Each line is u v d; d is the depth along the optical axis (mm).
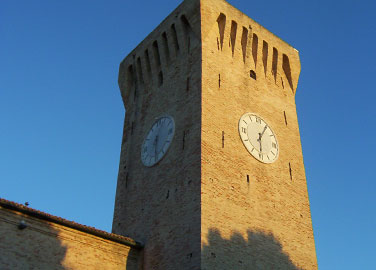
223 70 36094
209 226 27828
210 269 26359
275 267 30156
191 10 37344
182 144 32562
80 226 27734
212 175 30000
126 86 42875
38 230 26250
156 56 40531
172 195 31141
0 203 24844
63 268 26406
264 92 38625
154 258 29812
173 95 36375
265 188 33062
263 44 40656
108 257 29125
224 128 33031
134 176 36438
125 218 34875
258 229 30672
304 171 37375
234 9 39156
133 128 39875
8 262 24375
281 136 37438
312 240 34000
